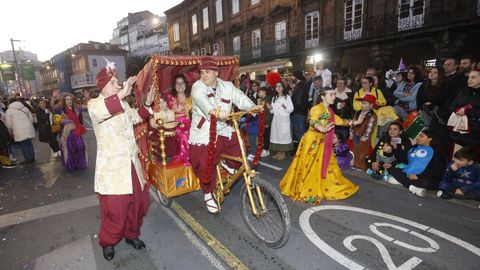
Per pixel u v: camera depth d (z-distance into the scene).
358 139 5.79
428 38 13.12
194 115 3.56
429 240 3.17
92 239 3.59
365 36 15.39
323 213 3.90
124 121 2.84
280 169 5.97
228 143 3.58
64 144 6.60
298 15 18.77
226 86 3.64
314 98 6.90
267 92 7.11
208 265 2.94
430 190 4.52
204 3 28.02
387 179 4.98
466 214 3.73
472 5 11.56
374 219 3.68
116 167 2.79
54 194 5.29
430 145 4.52
